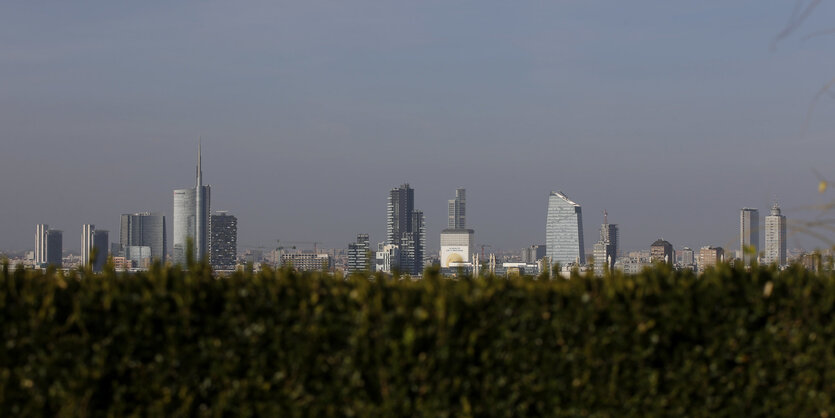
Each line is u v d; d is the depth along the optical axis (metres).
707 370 7.61
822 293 7.64
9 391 7.33
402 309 7.53
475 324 7.54
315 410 7.52
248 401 7.52
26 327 7.40
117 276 8.05
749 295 7.64
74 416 7.30
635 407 7.52
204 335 7.55
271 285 7.72
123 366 7.41
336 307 7.64
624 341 7.55
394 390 7.45
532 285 7.85
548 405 7.53
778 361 7.58
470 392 7.50
